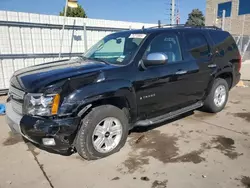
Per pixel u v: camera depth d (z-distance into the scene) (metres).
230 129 4.23
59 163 3.19
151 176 2.86
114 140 3.38
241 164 3.08
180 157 3.28
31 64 7.93
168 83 3.85
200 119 4.78
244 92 7.22
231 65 5.17
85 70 3.17
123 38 3.99
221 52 4.96
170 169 2.99
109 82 3.12
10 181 2.81
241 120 4.70
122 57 3.62
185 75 4.11
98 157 3.24
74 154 3.42
